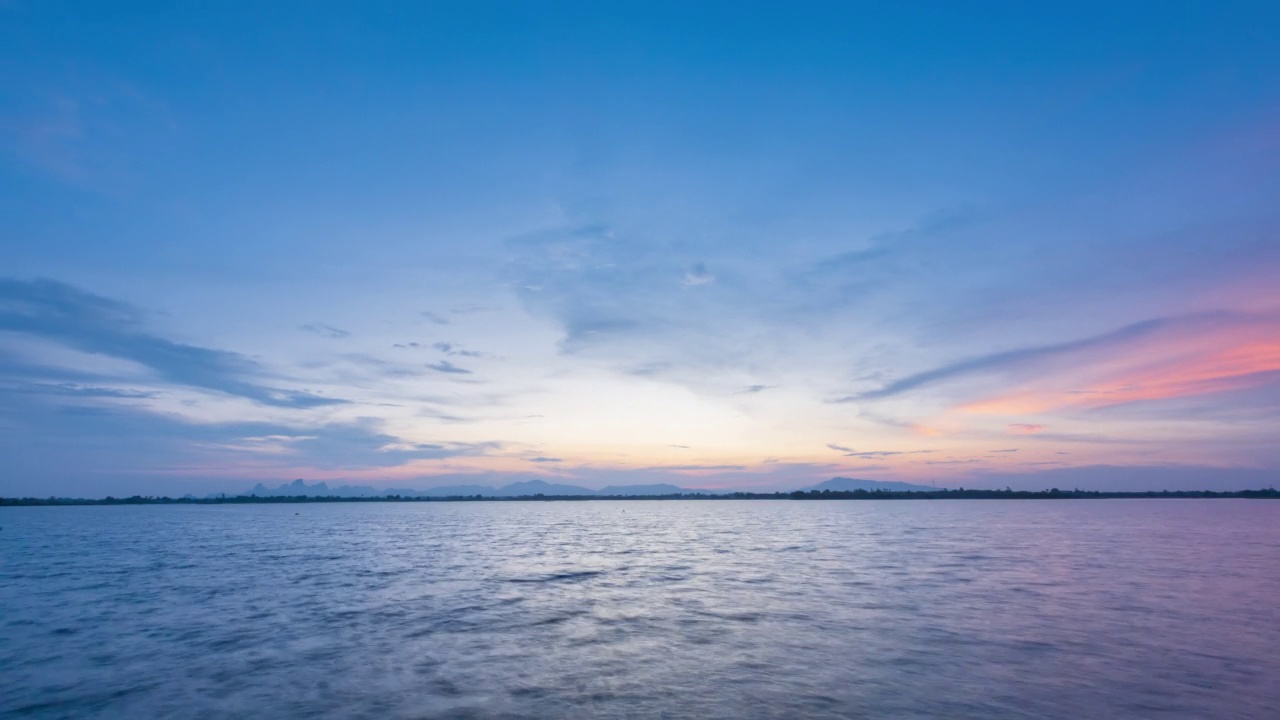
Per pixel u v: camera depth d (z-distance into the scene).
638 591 31.61
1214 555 45.84
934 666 18.19
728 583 33.91
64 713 15.54
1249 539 60.94
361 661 19.50
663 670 18.27
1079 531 74.19
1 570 42.69
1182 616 24.20
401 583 35.28
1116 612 25.02
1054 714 14.59
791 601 28.19
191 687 17.27
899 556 46.44
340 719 14.95
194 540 72.19
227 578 37.84
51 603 29.50
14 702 16.27
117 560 49.09
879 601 27.91
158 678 18.05
